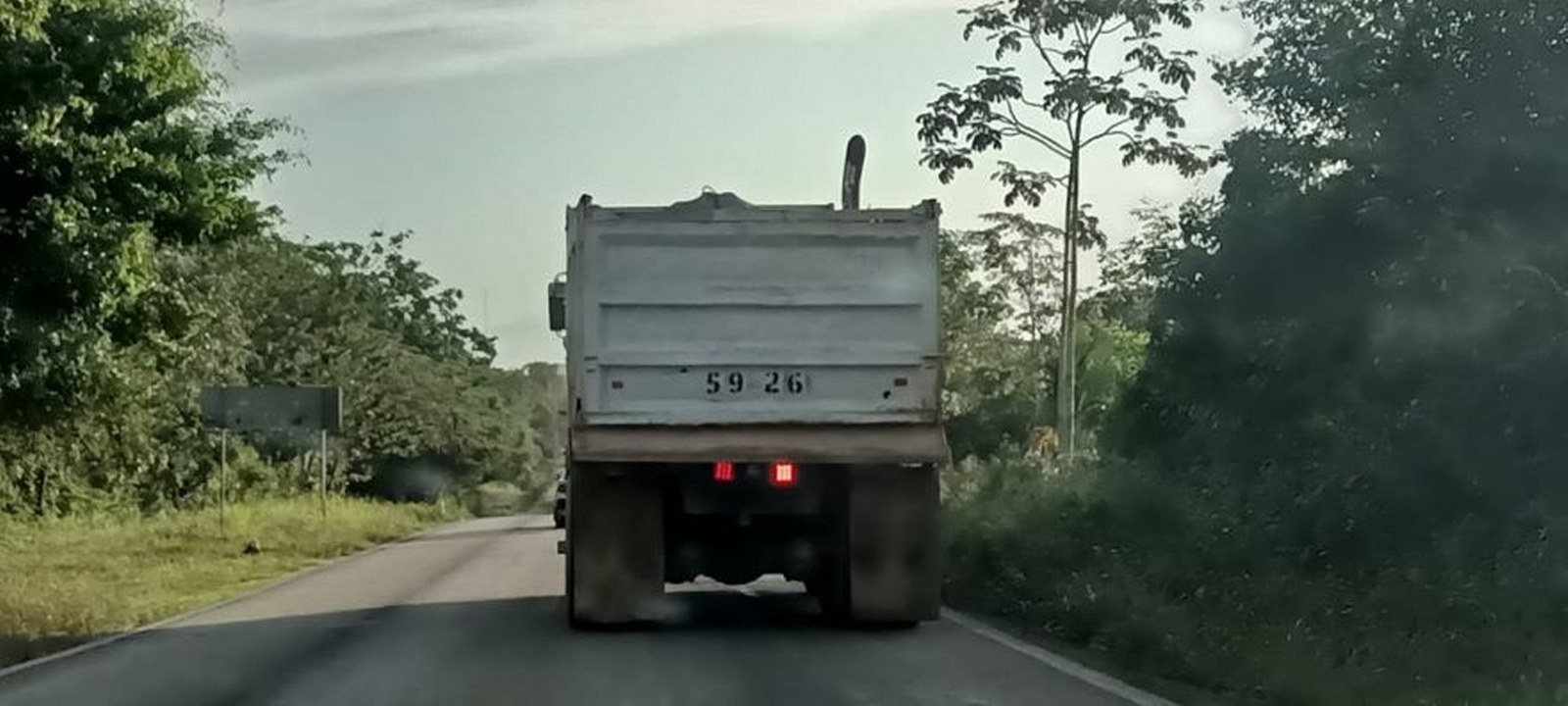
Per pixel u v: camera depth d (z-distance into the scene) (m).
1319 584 14.39
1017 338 34.88
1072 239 25.42
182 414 54.34
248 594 25.62
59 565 34.22
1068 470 24.61
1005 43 24.78
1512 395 12.48
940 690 12.95
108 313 23.02
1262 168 16.73
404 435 83.31
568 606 17.95
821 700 12.49
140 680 14.57
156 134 23.45
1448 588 12.73
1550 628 11.68
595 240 16.75
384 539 49.62
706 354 16.78
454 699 12.78
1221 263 17.06
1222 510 17.95
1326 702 11.61
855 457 16.78
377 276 93.31
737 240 16.84
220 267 51.69
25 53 20.30
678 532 17.67
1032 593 18.56
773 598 21.83
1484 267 12.53
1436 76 13.78
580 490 16.98
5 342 21.94
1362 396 15.08
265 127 27.16
